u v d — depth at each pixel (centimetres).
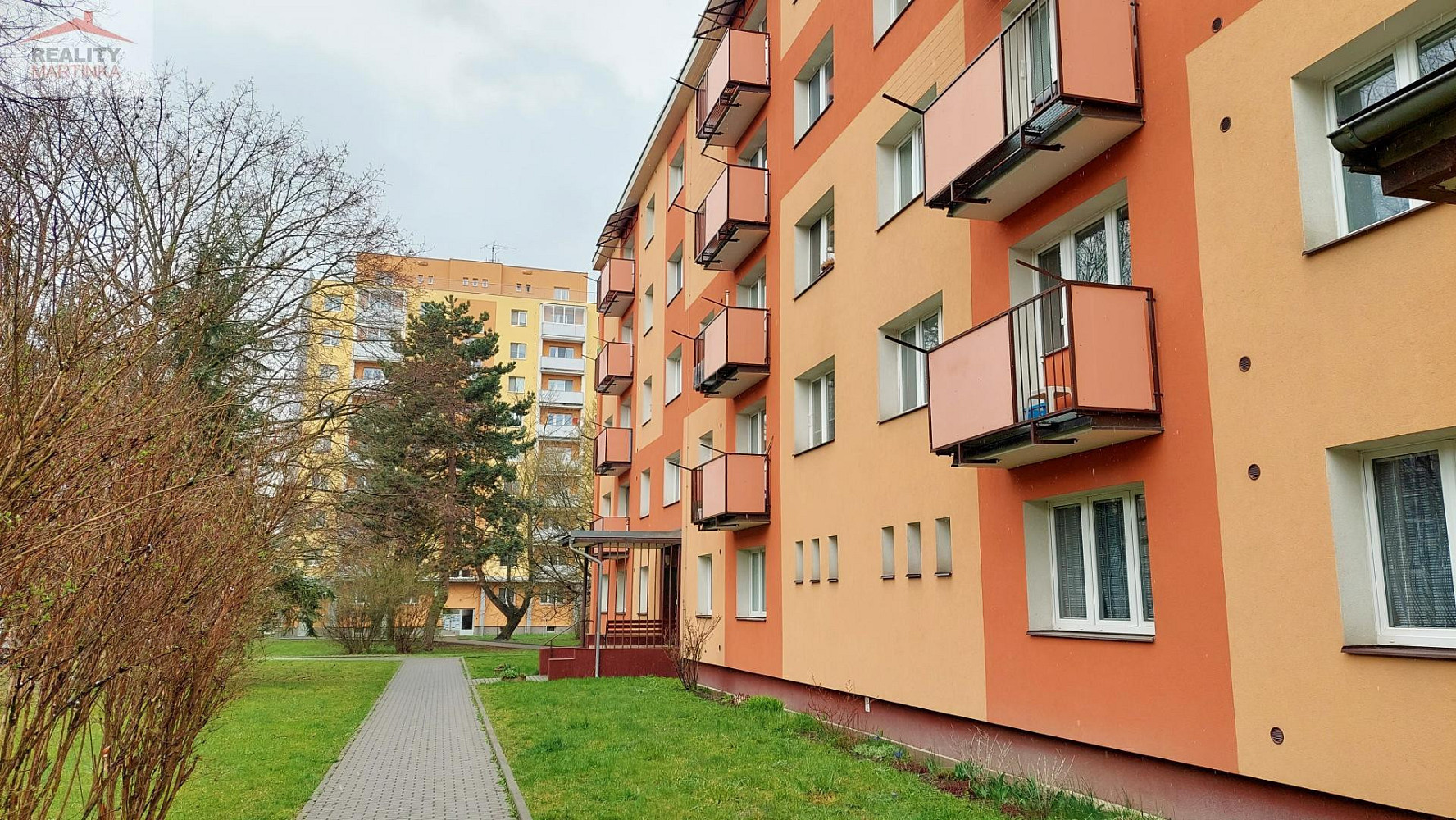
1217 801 659
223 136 2059
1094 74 750
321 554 2217
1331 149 626
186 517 549
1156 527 718
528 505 4184
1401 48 582
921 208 1116
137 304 467
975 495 969
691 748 1105
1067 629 865
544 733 1277
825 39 1460
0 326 388
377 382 2275
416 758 1149
